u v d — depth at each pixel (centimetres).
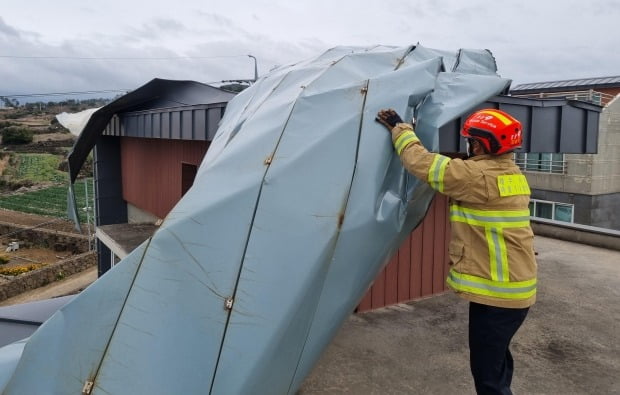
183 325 220
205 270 228
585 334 480
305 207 237
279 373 224
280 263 227
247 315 220
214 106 648
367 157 250
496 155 237
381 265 257
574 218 2050
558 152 537
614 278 679
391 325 487
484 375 245
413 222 284
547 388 375
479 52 448
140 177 1273
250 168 253
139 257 234
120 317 224
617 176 2072
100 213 1407
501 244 230
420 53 356
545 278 678
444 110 284
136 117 977
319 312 234
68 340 227
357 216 240
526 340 464
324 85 285
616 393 369
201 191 253
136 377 212
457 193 233
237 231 234
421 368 395
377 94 270
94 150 1392
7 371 251
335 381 371
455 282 241
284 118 269
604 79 2484
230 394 212
